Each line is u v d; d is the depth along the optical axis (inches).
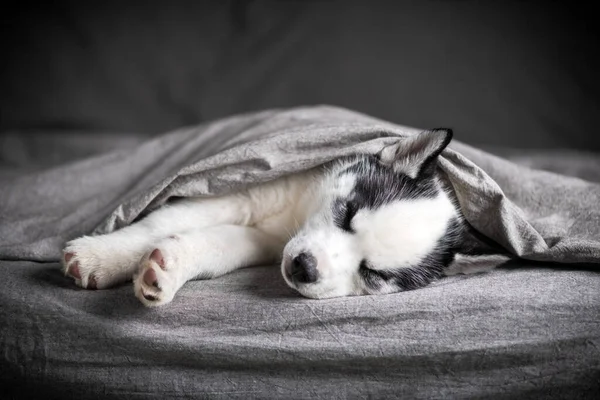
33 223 24.9
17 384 20.0
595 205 23.4
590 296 19.8
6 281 20.7
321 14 44.8
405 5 44.4
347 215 22.2
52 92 44.4
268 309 19.8
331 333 19.3
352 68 45.0
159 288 19.0
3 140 39.6
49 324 19.8
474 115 44.9
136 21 44.4
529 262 22.8
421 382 18.9
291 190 24.0
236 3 44.7
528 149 44.7
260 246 23.4
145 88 45.2
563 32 43.5
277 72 45.3
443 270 22.6
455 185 22.6
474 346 18.8
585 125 43.9
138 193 23.3
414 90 45.1
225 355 19.1
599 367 18.6
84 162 28.2
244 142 24.6
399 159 22.9
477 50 44.4
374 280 21.9
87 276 20.3
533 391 18.8
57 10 43.8
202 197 23.1
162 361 19.4
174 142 29.0
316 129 23.1
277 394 19.1
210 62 45.1
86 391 19.7
